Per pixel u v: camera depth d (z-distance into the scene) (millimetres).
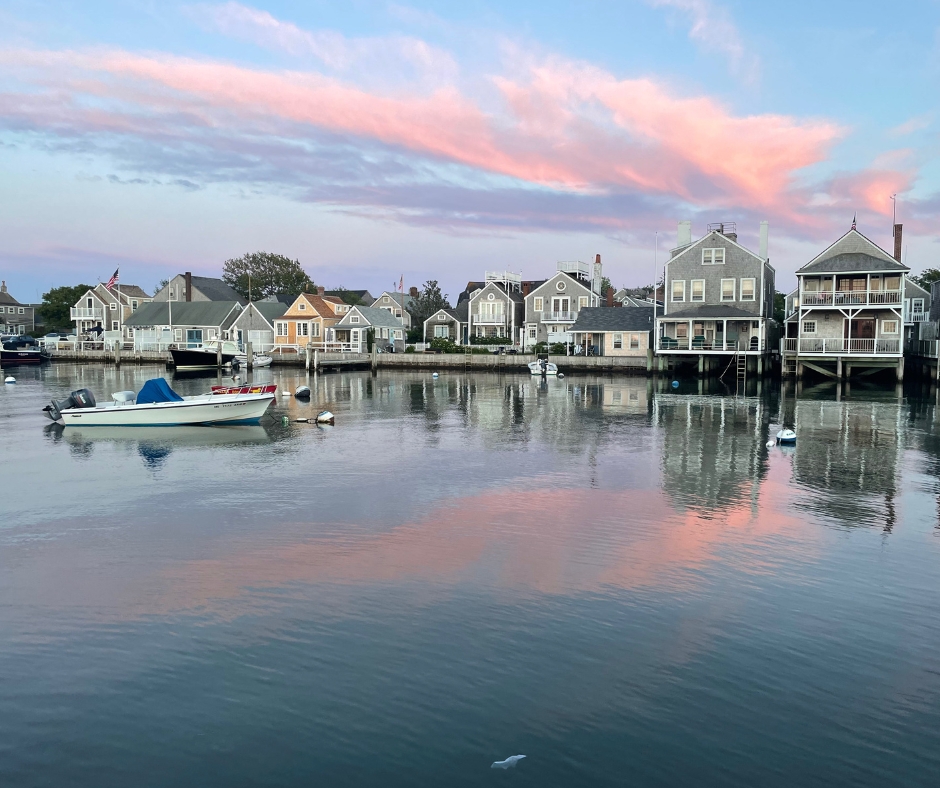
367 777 7770
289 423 34812
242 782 7711
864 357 55938
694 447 27844
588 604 12047
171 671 9883
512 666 9969
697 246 65438
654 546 15164
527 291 102062
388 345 93688
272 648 10508
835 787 7633
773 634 10977
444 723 8680
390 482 21453
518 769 7887
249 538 15703
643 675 9758
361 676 9727
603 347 74250
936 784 7691
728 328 64938
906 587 12914
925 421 35344
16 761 8016
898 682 9641
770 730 8562
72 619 11539
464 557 14398
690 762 7996
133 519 17312
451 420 36250
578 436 30812
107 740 8383
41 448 27531
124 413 32719
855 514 17797
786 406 42438
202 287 113438
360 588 12742
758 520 17234
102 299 114188
